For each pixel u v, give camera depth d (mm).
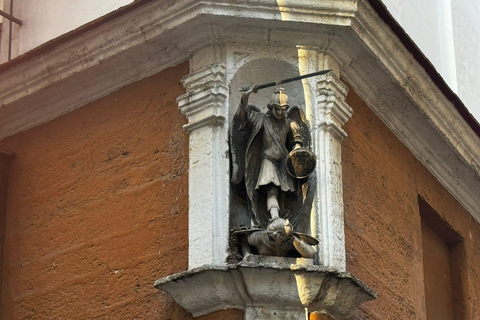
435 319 13328
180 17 11578
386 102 12719
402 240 12625
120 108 12234
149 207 11547
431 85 12781
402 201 12844
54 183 12414
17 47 13539
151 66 12094
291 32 11648
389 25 12031
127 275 11422
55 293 11883
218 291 10516
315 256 10969
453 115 13195
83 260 11828
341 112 11727
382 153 12664
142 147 11875
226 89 11391
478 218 14703
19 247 12375
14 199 12664
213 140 11219
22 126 12945
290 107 11461
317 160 11352
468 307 13844
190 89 11508
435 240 13891
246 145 11195
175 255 11141
